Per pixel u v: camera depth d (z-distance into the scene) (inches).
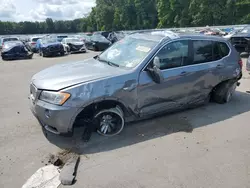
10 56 617.0
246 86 281.0
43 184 111.3
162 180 115.0
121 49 182.2
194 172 120.9
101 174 119.3
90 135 153.9
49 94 137.9
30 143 148.5
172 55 171.8
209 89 199.8
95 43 821.2
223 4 2079.2
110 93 144.8
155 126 171.9
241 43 458.3
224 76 203.8
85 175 118.5
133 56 167.8
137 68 156.2
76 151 140.0
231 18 2048.5
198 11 2169.0
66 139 153.6
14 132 163.2
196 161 130.3
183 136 158.1
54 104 136.2
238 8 2009.1
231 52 211.0
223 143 149.4
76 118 146.9
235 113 197.3
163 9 2450.8
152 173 120.2
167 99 172.7
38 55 735.7
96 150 141.2
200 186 111.0
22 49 633.6
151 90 161.6
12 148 142.6
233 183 113.0
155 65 157.5
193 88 185.8
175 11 2365.9
